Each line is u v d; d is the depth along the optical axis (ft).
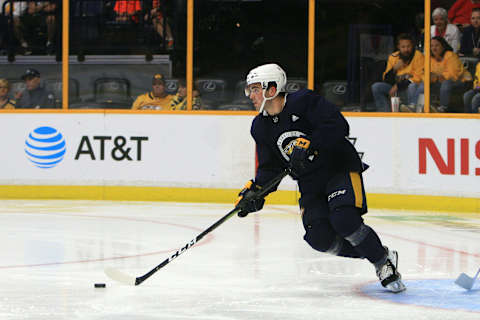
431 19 76.95
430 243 49.80
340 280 35.68
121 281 32.91
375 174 76.48
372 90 78.48
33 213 65.87
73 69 81.51
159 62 80.79
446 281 35.68
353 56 78.74
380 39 78.23
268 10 79.66
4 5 81.87
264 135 33.01
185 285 34.14
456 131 74.84
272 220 62.44
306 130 32.17
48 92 81.56
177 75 80.53
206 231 33.30
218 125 79.20
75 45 81.46
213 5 80.28
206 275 36.83
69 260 41.11
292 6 79.36
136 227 56.49
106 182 79.87
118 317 27.45
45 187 80.38
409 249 46.91
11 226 56.34
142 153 79.56
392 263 32.55
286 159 33.12
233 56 80.12
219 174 79.10
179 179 79.36
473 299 31.24
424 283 35.04
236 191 78.95
